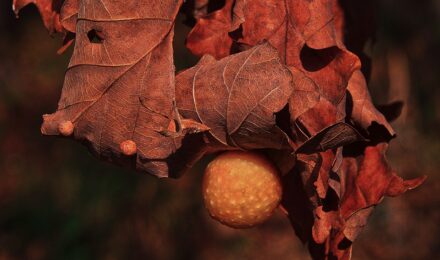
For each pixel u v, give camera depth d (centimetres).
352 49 30
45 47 109
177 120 26
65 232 86
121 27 27
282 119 26
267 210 27
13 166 101
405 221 91
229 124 26
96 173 88
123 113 27
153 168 27
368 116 28
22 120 106
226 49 27
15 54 110
